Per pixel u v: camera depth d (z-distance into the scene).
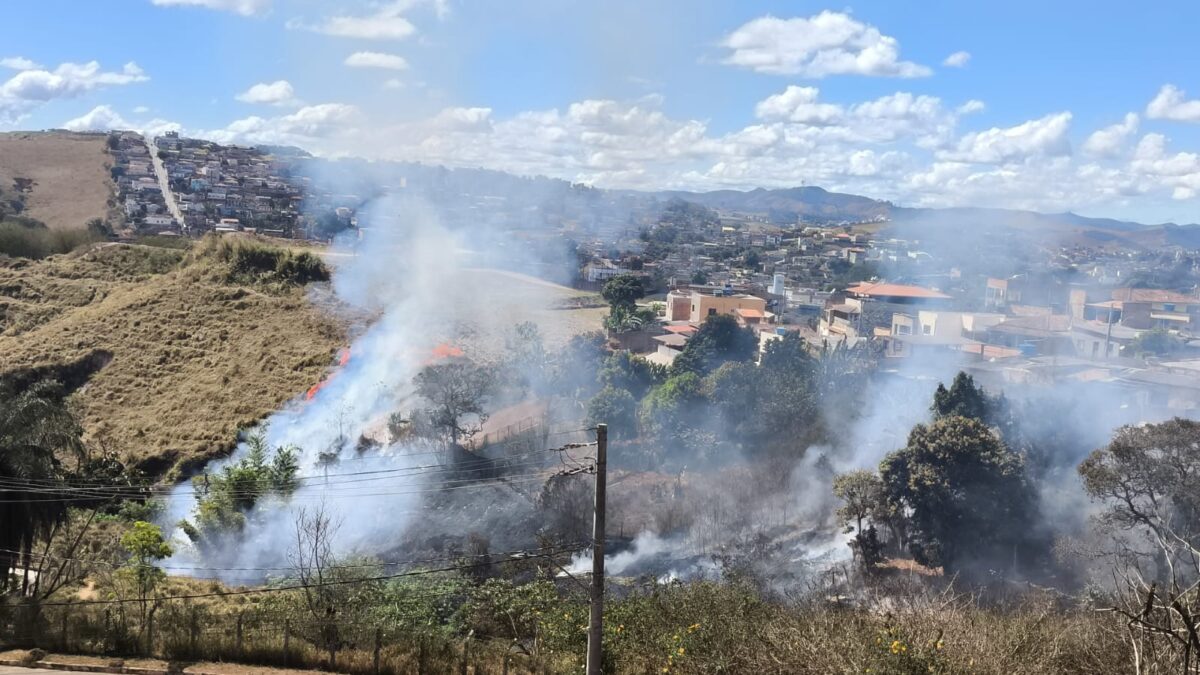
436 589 28.77
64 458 43.50
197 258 78.75
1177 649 10.83
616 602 24.92
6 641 23.80
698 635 20.03
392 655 23.56
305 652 23.30
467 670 22.92
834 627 17.06
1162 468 34.84
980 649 14.75
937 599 18.64
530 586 28.88
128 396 57.41
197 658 23.39
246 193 187.88
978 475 39.44
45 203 159.88
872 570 39.19
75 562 31.38
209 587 32.06
